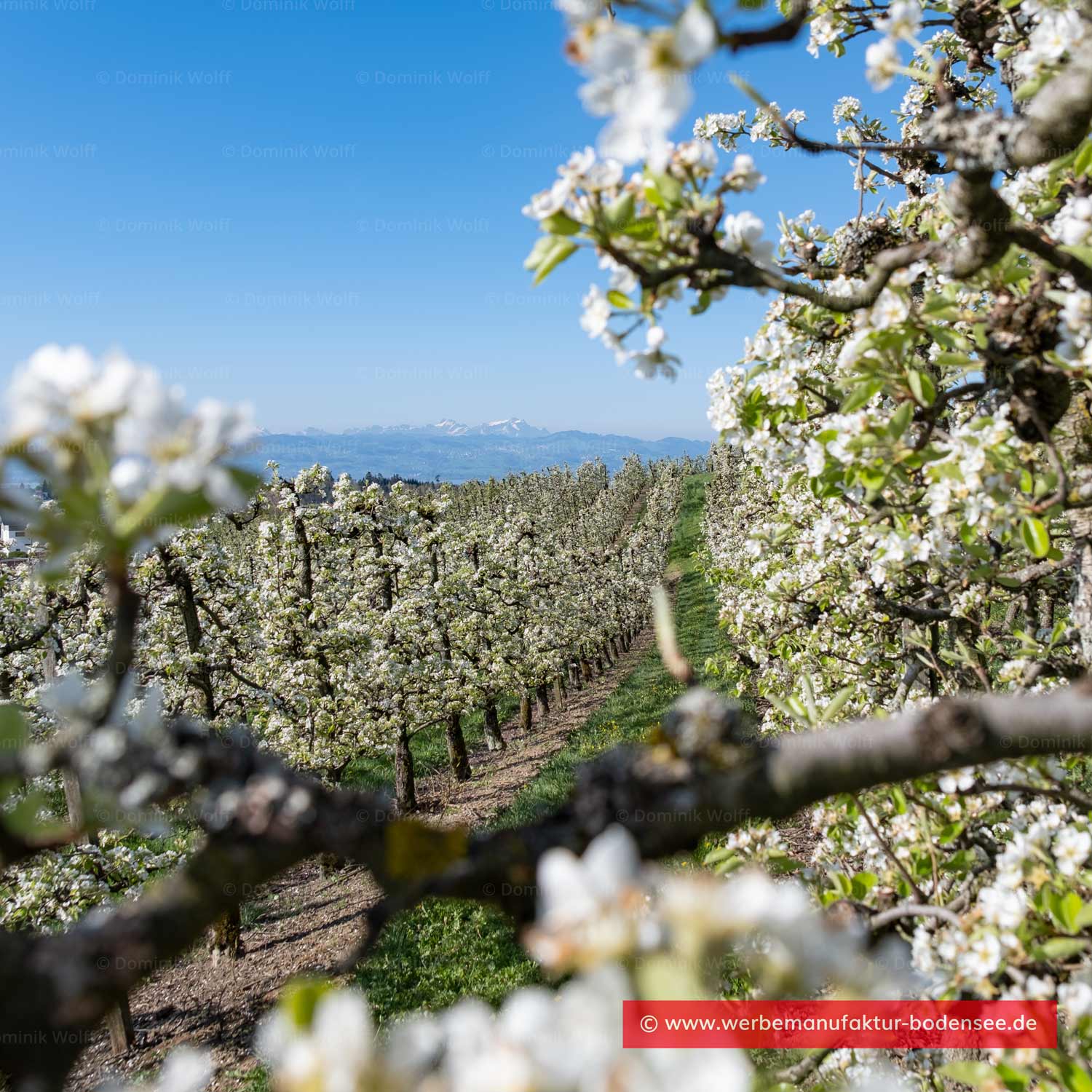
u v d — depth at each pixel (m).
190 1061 0.83
